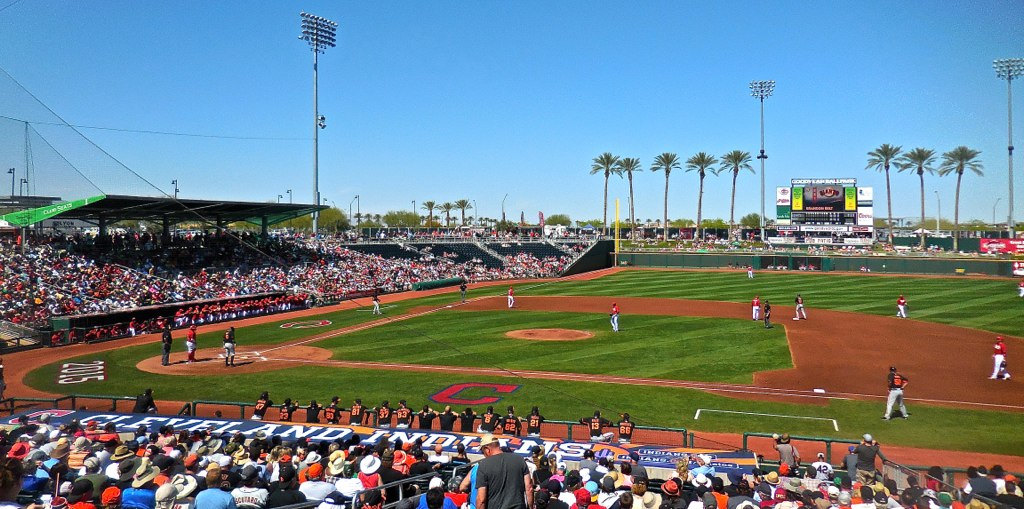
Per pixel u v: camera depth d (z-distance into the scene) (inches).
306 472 437.7
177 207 2069.4
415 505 364.8
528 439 661.9
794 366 1216.8
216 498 328.2
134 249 2192.4
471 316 1978.3
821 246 3846.0
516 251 3848.4
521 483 259.3
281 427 674.8
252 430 659.4
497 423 800.3
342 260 2898.6
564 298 2418.8
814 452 775.1
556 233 5123.0
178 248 2346.2
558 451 609.6
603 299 2362.2
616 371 1195.9
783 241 3796.8
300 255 2773.1
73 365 1290.6
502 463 260.1
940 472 525.7
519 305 2231.8
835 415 911.7
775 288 2600.9
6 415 858.1
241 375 1195.3
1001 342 1097.4
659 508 382.0
